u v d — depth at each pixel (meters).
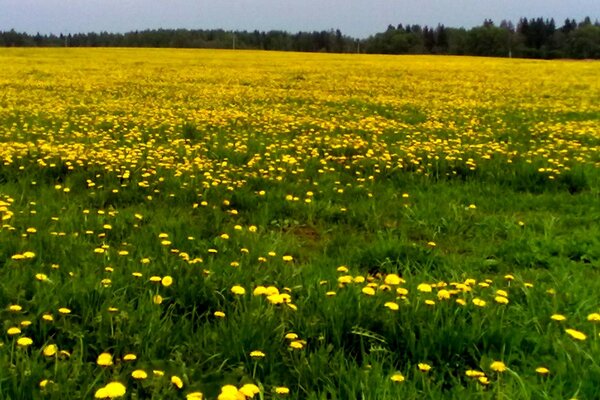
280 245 5.14
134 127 12.52
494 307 3.52
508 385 2.58
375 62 48.41
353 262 4.91
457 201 7.04
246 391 2.33
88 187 7.30
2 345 2.77
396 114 16.47
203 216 6.02
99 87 23.83
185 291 3.70
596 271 4.82
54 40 137.88
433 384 2.72
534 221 6.25
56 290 3.51
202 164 8.45
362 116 15.61
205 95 21.33
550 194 7.41
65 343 3.08
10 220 5.29
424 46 127.25
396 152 9.67
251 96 21.27
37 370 2.60
